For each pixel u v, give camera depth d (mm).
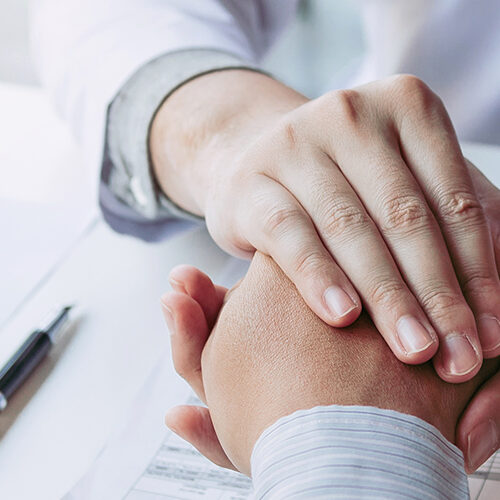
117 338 527
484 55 793
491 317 416
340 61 1276
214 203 472
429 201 437
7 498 459
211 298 452
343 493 373
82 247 589
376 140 441
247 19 755
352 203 429
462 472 394
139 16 615
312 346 408
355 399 395
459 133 827
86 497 452
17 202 629
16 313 550
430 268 416
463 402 410
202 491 447
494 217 453
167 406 488
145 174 555
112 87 575
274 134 457
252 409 405
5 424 491
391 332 406
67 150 686
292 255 422
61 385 507
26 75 1104
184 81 553
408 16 804
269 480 383
